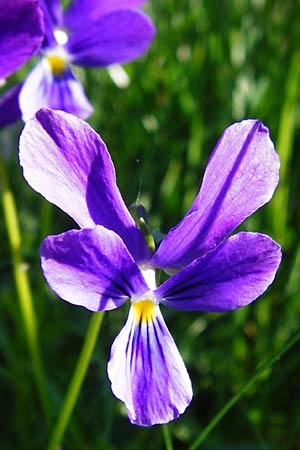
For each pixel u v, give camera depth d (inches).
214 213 4.5
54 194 4.4
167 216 7.7
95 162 4.4
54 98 5.9
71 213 4.4
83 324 6.9
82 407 7.0
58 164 4.4
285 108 7.3
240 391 5.2
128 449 6.6
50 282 4.2
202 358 7.1
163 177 8.0
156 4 8.9
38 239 7.2
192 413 7.0
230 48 8.3
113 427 6.8
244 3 8.5
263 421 6.8
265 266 4.4
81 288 4.3
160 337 4.6
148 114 8.4
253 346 7.0
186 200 7.5
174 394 4.5
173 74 8.6
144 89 8.6
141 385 4.5
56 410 6.5
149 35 6.1
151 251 4.6
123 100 8.5
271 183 4.5
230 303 4.5
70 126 4.4
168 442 5.3
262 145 4.5
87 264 4.3
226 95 7.9
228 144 4.4
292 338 5.2
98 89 8.5
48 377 6.7
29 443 6.8
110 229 4.5
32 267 7.2
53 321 7.1
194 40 8.7
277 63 8.1
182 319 7.2
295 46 8.0
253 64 8.3
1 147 7.7
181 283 4.5
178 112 8.4
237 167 4.5
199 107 8.2
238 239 4.4
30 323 6.2
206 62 8.5
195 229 4.6
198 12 8.7
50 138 4.3
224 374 6.9
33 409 6.7
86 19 6.1
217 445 6.6
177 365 4.5
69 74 6.0
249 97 7.9
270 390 6.8
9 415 7.1
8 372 6.6
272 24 8.5
